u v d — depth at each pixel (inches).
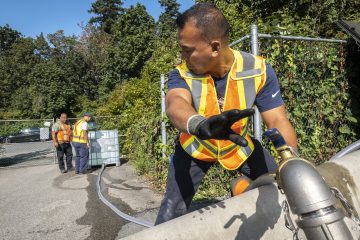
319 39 179.6
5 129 728.3
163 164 281.7
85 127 412.2
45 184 358.9
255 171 86.2
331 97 190.4
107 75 1628.9
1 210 259.4
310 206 37.8
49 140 1012.5
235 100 74.7
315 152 187.9
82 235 194.9
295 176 39.6
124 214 217.3
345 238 37.1
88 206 250.5
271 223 65.1
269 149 158.2
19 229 213.3
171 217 84.3
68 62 2003.0
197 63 68.2
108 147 445.7
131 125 452.8
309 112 185.6
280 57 175.2
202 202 191.2
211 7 66.2
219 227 60.7
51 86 1611.7
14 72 2326.5
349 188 80.7
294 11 331.3
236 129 78.0
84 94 2006.6
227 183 203.3
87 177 379.9
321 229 37.5
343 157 88.5
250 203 65.2
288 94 178.4
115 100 747.4
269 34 170.9
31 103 1792.6
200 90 73.6
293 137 71.3
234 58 74.2
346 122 194.5
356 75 190.2
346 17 309.9
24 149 818.2
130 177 350.3
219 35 65.4
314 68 185.5
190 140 82.4
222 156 81.8
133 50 1552.7
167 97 73.7
